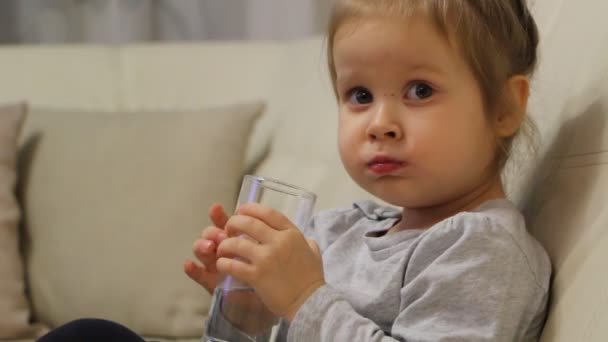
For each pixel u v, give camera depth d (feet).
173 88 5.91
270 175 5.31
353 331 2.67
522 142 3.26
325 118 5.21
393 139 2.95
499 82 3.02
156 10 7.77
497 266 2.69
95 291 4.95
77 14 7.79
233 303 2.84
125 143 5.27
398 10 2.93
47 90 5.96
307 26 7.29
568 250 2.79
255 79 5.78
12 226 5.06
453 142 2.92
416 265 2.88
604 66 3.06
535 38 3.29
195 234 4.99
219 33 7.72
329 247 3.52
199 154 5.17
